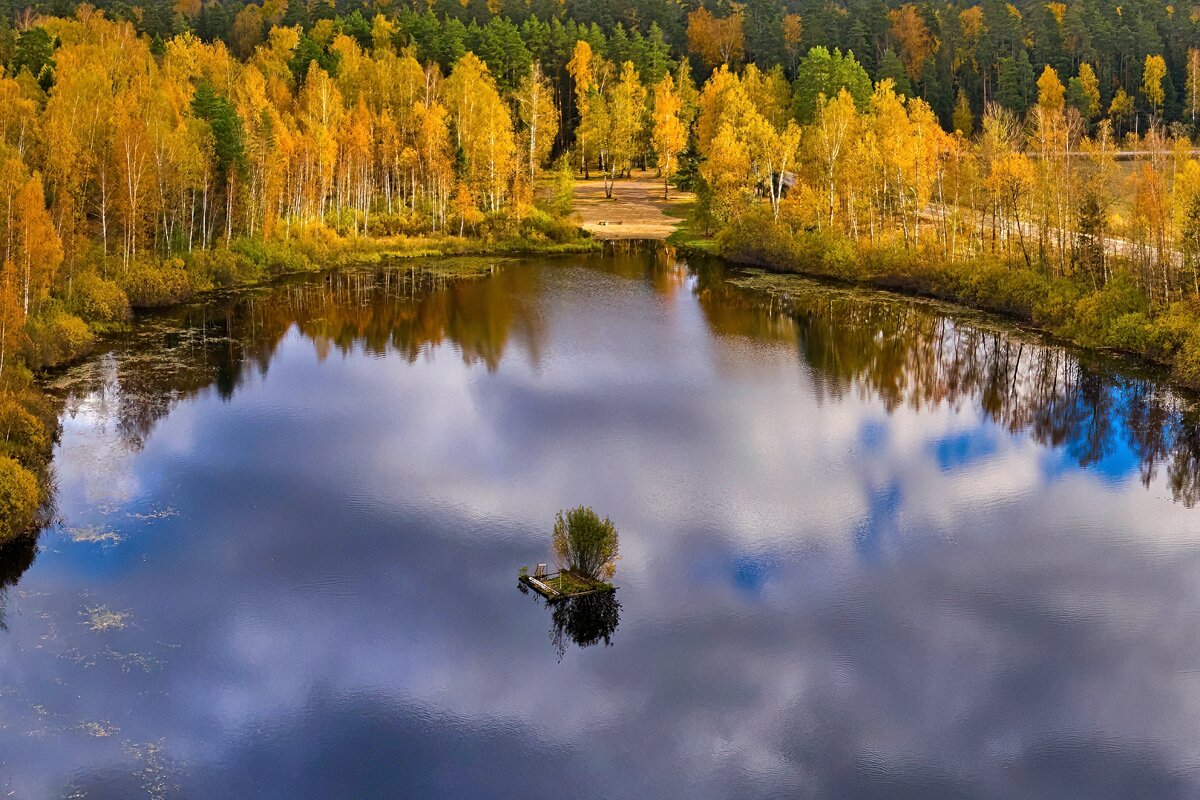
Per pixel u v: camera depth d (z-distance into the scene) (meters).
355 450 55.88
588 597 41.56
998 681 36.84
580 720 34.50
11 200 67.12
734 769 32.44
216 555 43.84
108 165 86.19
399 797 30.80
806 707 35.38
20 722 32.69
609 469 54.28
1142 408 64.06
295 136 111.94
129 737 32.47
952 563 44.94
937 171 111.69
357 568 43.25
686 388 68.12
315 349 75.31
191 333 78.00
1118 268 82.56
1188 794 31.53
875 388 68.56
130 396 62.75
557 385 68.25
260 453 54.91
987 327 83.38
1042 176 91.25
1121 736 34.06
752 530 47.66
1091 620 40.56
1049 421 62.16
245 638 38.03
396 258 112.94
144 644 37.28
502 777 31.83
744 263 114.12
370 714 34.34
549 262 113.81
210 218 98.69
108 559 43.03
